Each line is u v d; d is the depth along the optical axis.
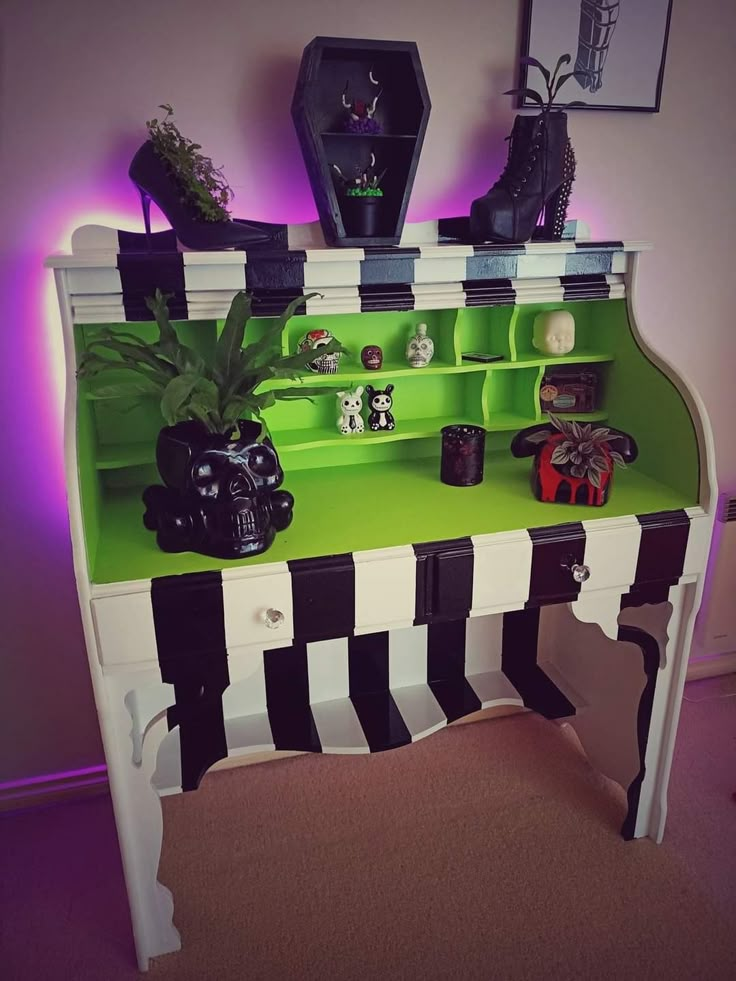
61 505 1.72
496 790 1.95
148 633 1.27
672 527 1.49
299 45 1.53
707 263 1.96
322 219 1.51
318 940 1.55
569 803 1.90
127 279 1.34
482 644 1.99
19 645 1.80
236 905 1.63
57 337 1.59
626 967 1.48
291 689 1.86
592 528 1.45
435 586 1.40
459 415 1.82
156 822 1.44
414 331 1.73
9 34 1.39
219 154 1.56
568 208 1.79
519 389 1.81
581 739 1.96
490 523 1.46
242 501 1.30
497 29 1.62
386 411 1.69
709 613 2.29
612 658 1.77
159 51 1.47
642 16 1.67
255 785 1.97
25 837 1.83
